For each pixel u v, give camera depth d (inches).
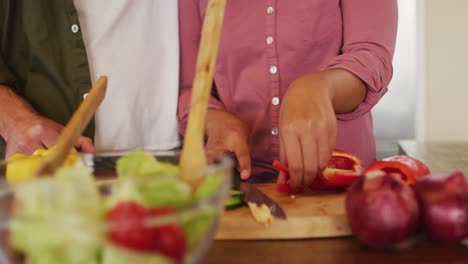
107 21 42.6
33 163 24.0
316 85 31.0
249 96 43.0
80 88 41.8
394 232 22.9
